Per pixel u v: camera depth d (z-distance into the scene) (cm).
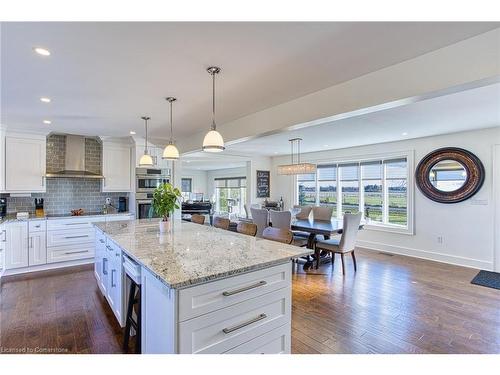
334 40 186
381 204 604
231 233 290
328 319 281
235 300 164
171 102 317
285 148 678
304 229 452
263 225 493
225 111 355
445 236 497
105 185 522
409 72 214
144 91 282
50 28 169
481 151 455
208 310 153
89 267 457
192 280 145
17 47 193
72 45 190
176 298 143
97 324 267
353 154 649
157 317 164
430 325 269
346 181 677
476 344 236
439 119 388
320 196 736
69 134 499
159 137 532
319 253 474
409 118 383
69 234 462
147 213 539
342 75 243
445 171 495
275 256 191
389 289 363
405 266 470
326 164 720
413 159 541
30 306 307
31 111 351
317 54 205
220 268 163
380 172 607
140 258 186
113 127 444
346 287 371
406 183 557
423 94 207
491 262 446
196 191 1430
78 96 296
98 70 232
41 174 460
